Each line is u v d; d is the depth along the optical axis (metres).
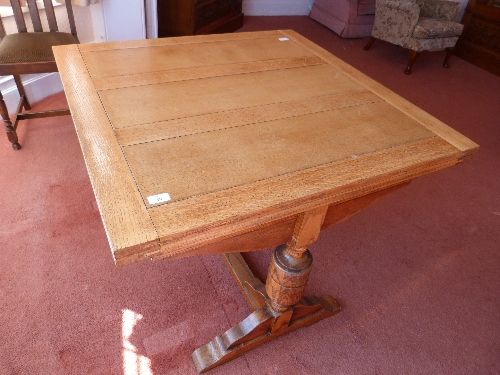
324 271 1.63
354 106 1.19
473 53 3.98
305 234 0.97
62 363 1.21
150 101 1.08
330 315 1.45
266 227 0.92
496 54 3.78
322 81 1.32
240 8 4.13
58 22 2.46
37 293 1.39
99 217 1.71
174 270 1.54
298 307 1.30
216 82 1.22
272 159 0.90
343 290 1.56
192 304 1.43
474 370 1.34
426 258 1.75
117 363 1.23
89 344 1.26
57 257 1.52
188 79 1.22
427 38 3.42
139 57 1.33
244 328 1.24
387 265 1.69
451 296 1.59
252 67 1.35
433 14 3.73
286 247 1.11
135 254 0.67
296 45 1.58
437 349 1.39
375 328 1.44
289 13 4.83
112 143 0.89
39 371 1.18
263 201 0.77
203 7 3.43
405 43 3.51
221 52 1.44
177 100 1.10
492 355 1.39
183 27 3.39
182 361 1.25
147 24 2.89
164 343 1.30
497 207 2.11
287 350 1.33
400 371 1.31
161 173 0.82
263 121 1.05
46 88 2.53
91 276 1.47
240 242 0.91
